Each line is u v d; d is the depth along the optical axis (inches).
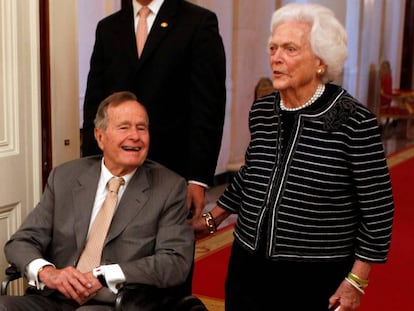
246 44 304.8
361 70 459.2
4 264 116.9
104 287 98.7
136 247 99.7
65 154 133.3
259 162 87.7
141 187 102.1
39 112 120.4
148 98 113.2
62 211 104.3
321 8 82.0
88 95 120.6
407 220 237.3
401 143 438.0
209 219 101.7
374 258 83.0
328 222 83.6
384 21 503.5
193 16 114.1
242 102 306.8
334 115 81.4
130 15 116.9
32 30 117.2
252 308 89.4
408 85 581.0
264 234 86.4
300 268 85.2
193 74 113.4
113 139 99.7
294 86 82.4
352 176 82.2
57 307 100.7
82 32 213.8
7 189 114.9
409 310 154.6
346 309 83.7
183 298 96.7
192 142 113.5
